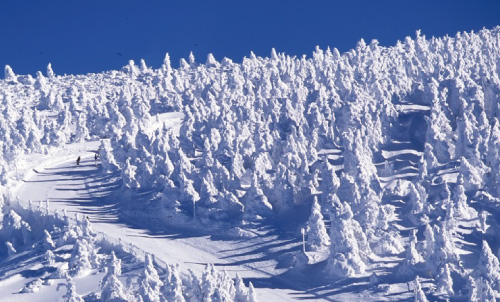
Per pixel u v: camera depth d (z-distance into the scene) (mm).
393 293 113062
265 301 113688
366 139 153125
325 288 117062
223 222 140125
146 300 105312
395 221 131875
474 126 149500
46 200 157000
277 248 129875
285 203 139750
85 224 135125
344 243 119125
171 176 153875
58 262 129625
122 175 158000
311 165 149250
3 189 162375
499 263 118250
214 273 107000
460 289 112938
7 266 134625
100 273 124875
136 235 139750
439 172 145500
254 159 152625
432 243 118188
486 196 135875
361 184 131875
